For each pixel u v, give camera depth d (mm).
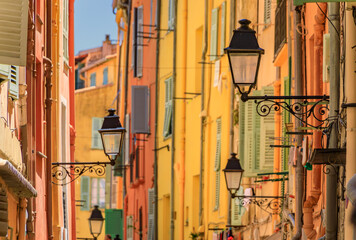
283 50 33031
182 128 51875
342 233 19344
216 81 44000
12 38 17281
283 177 32656
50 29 31031
